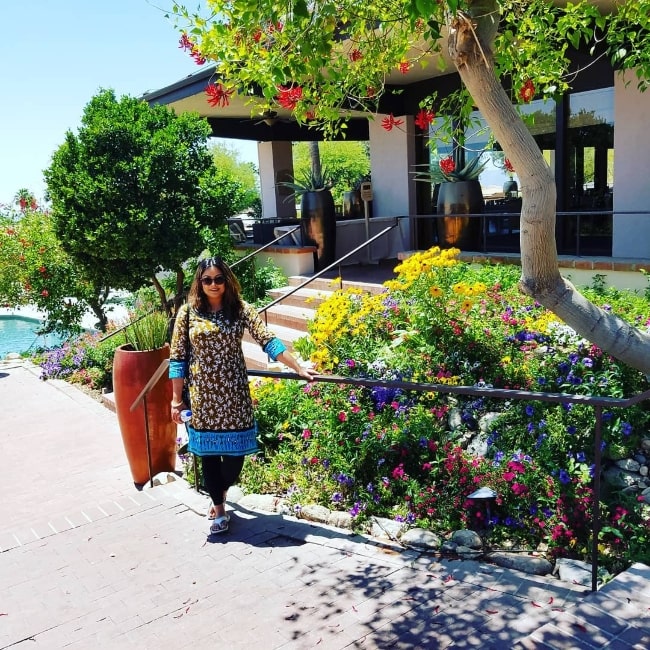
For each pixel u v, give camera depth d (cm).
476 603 307
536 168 389
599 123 941
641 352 410
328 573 347
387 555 363
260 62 455
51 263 1222
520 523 375
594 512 305
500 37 550
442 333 553
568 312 409
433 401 503
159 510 448
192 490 482
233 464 400
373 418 480
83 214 939
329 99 539
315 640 288
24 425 776
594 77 926
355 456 450
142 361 507
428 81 1159
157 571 362
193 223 984
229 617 312
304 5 380
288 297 1004
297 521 416
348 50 668
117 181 944
